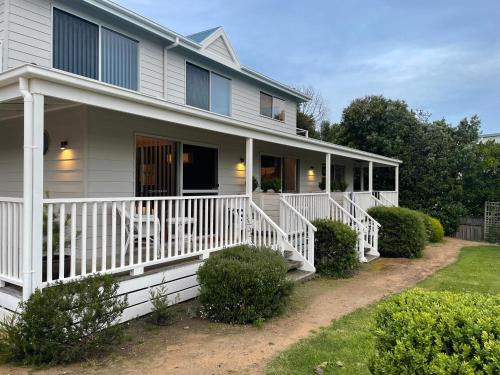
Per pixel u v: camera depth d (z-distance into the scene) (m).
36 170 4.18
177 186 8.64
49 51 7.27
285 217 8.77
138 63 9.04
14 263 4.57
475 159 17.53
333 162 16.19
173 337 4.66
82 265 4.64
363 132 20.92
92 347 4.00
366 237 11.12
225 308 5.21
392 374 2.43
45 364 3.82
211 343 4.46
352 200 11.97
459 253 12.29
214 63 11.23
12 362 3.90
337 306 6.05
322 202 10.63
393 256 11.23
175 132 8.46
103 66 8.24
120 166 7.18
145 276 5.45
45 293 3.93
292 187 13.52
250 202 7.66
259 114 13.41
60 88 4.43
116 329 4.19
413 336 2.44
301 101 16.00
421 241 11.12
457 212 17.39
